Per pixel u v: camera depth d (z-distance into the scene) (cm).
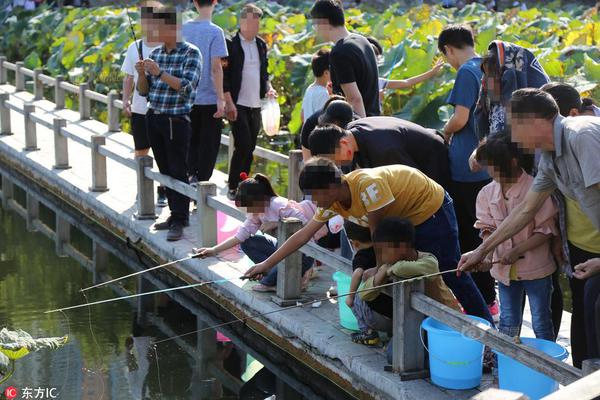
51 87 1549
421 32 1141
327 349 504
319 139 476
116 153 811
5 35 1852
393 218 442
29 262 741
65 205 913
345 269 495
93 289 672
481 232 467
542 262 452
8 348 448
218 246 591
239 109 758
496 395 181
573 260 422
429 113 960
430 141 509
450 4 1883
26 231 838
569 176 372
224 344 570
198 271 652
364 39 607
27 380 504
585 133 358
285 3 1895
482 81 498
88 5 1980
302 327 529
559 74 990
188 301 648
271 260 459
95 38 1528
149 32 659
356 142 491
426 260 445
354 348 496
